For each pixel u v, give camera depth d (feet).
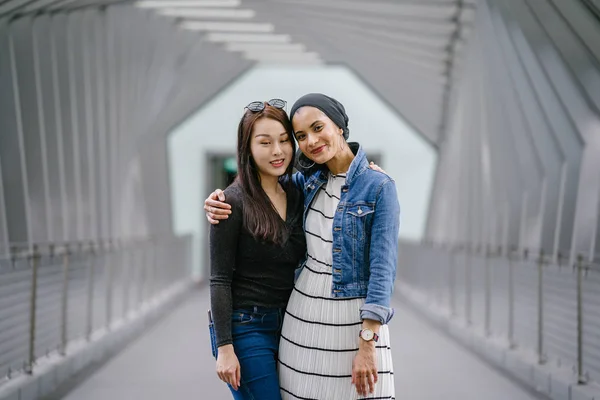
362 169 8.17
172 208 52.44
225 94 57.62
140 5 30.73
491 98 28.43
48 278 19.36
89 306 23.45
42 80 25.40
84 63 28.14
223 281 8.14
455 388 19.60
